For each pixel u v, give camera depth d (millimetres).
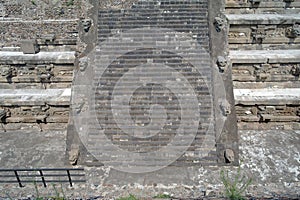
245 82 16453
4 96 16047
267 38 16875
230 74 14820
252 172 12680
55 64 16312
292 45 17000
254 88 16469
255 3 17375
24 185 12055
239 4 17453
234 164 13055
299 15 17031
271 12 17672
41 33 17031
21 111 15953
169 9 16438
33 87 16953
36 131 16078
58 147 14672
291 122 15727
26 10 18250
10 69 16344
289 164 13141
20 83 16844
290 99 15156
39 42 16844
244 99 15297
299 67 15586
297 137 15039
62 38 16938
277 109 15469
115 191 11711
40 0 18031
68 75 16672
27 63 16203
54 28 16906
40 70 16328
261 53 16500
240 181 11461
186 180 12312
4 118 16016
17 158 13984
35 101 15586
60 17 18266
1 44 17312
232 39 16938
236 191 11133
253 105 15430
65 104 15648
